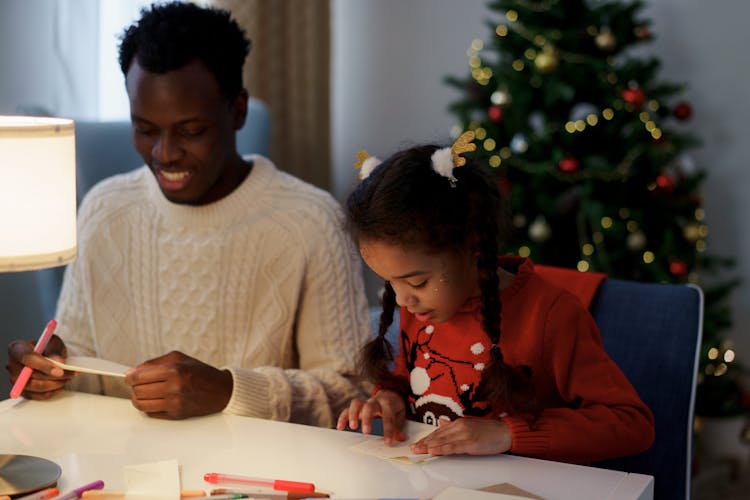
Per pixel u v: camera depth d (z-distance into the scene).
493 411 1.32
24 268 1.10
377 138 3.59
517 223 2.72
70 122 1.15
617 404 1.25
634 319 1.54
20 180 1.08
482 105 2.84
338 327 1.61
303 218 1.63
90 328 1.70
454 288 1.22
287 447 1.17
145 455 1.15
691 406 1.50
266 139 2.34
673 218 2.76
